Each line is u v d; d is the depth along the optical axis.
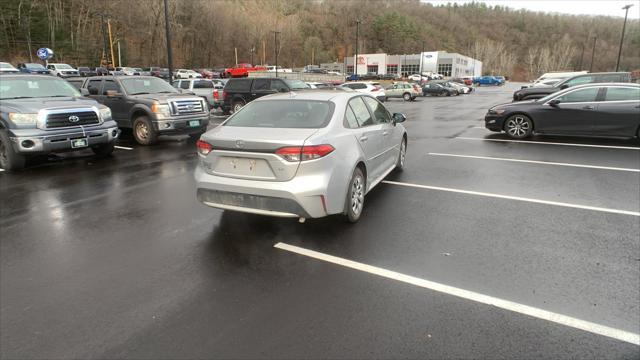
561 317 2.92
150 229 4.73
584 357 2.51
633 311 2.98
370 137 5.26
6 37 63.06
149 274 3.65
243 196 4.20
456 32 161.38
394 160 6.79
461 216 5.04
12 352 2.61
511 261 3.80
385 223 4.82
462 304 3.11
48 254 4.08
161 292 3.34
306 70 81.44
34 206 5.62
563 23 164.50
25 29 63.22
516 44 162.50
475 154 8.98
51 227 4.83
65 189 6.47
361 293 3.29
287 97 5.13
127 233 4.62
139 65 78.00
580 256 3.89
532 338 2.70
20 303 3.19
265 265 3.80
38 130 7.55
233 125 4.75
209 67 93.69
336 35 141.75
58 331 2.83
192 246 4.24
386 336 2.73
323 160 4.09
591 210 5.22
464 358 2.51
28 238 4.49
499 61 140.50
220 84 27.48
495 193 6.01
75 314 3.04
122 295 3.30
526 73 144.75
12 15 64.06
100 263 3.88
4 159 7.80
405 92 33.09
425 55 101.56
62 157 9.16
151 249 4.18
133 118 10.81
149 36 79.44
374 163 5.52
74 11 72.44
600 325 2.83
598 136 10.29
